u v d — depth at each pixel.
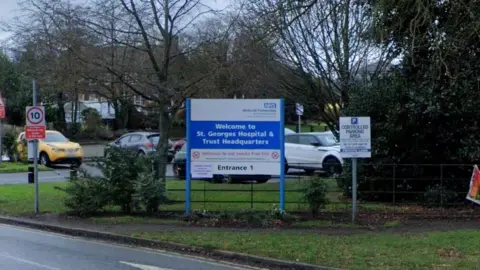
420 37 13.25
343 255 8.85
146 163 13.70
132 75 14.38
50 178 23.67
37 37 14.01
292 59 16.67
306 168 18.14
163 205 14.34
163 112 15.24
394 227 11.45
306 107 18.14
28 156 28.22
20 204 15.24
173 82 14.73
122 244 10.70
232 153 12.66
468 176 14.43
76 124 50.84
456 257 8.58
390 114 14.60
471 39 13.45
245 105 12.61
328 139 22.03
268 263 8.80
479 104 14.03
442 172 14.10
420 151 14.62
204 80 14.89
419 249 9.20
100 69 13.95
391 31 13.90
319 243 9.81
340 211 13.18
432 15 12.45
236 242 10.05
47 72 14.07
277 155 12.64
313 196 12.47
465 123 14.40
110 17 13.98
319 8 15.64
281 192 12.50
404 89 14.71
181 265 8.82
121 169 13.42
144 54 14.84
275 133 12.62
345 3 13.80
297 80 17.53
